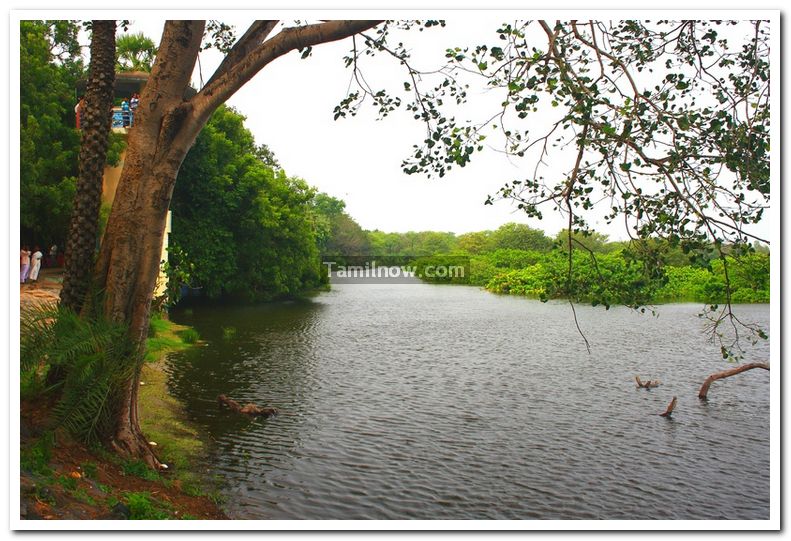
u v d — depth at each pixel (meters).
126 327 8.09
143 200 8.12
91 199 8.50
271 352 20.45
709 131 7.00
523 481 9.80
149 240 8.24
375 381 16.64
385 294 51.44
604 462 10.73
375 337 25.06
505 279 56.06
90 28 9.58
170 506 7.18
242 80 7.86
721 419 13.46
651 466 10.60
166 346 19.44
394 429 12.32
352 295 49.78
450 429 12.42
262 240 36.53
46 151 21.84
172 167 8.20
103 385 7.77
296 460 10.34
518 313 35.59
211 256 33.22
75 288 8.39
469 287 62.31
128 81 22.42
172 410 12.73
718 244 7.07
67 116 23.45
